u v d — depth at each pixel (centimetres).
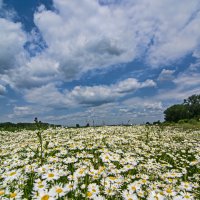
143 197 430
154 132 1811
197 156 827
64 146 827
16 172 481
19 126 2559
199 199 454
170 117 7481
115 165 601
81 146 776
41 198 348
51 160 592
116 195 421
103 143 895
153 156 877
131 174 569
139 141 1135
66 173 483
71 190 403
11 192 393
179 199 411
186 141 1352
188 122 4594
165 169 664
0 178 471
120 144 976
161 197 405
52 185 413
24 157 695
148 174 588
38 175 475
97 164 597
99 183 478
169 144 1188
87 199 389
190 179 621
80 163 584
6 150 857
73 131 1488
